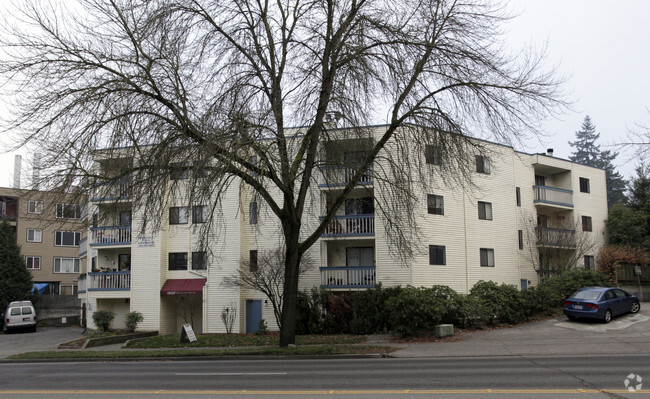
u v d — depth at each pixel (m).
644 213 41.34
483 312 23.12
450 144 16.91
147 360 17.89
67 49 14.87
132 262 30.14
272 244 28.89
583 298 23.11
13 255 42.28
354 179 18.11
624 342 17.42
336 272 28.02
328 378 11.66
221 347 20.72
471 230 29.97
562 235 33.41
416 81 17.48
